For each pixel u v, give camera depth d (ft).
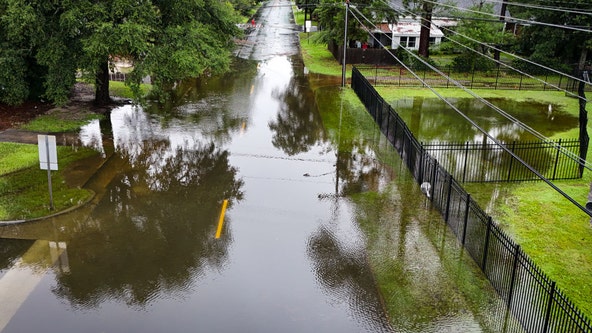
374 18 124.16
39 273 36.52
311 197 50.65
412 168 57.16
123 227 43.52
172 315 32.55
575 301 34.35
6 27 63.57
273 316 32.71
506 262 36.68
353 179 55.57
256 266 38.32
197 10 79.92
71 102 80.33
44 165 43.88
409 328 31.73
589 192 49.16
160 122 73.77
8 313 32.19
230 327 31.58
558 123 82.43
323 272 37.76
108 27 61.67
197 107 82.99
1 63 64.80
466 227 42.24
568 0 109.50
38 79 76.54
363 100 88.69
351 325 32.01
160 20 71.00
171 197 49.70
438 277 37.17
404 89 104.68
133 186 51.80
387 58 129.29
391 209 48.21
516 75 121.60
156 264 38.22
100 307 33.12
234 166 58.29
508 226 45.03
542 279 30.99
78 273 36.70
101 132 67.67
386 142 68.85
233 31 87.20
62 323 31.48
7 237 41.09
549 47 120.88
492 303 34.09
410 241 42.32
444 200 48.29
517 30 150.92
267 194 51.13
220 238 42.29
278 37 173.99
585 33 111.55
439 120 82.02
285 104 86.89
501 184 55.21
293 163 59.88
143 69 66.18
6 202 46.42
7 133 64.08
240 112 80.89
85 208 46.50
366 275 37.45
